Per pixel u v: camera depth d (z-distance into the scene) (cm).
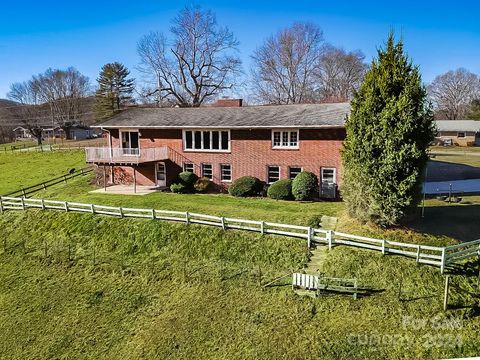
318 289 1346
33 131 7312
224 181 2731
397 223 1705
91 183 3130
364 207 1703
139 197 2564
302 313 1274
